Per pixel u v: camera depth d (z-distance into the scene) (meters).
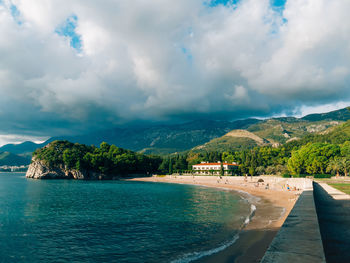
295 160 126.38
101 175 190.62
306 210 15.45
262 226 31.67
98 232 32.72
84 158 188.25
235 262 20.03
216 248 24.27
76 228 35.00
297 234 9.30
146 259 22.94
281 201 56.25
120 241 28.64
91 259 23.50
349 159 106.31
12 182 149.38
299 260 6.48
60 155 196.12
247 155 192.38
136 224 37.00
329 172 116.62
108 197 73.75
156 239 29.00
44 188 107.12
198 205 55.69
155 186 123.00
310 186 50.47
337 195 37.62
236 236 27.84
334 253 11.85
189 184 140.12
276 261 6.43
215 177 161.38
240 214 42.25
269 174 162.50
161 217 42.09
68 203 60.75
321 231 15.99
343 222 18.59
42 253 25.25
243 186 111.69
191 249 24.80
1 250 26.19
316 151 120.81
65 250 26.00
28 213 47.09
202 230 32.22
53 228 35.09
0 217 43.22
